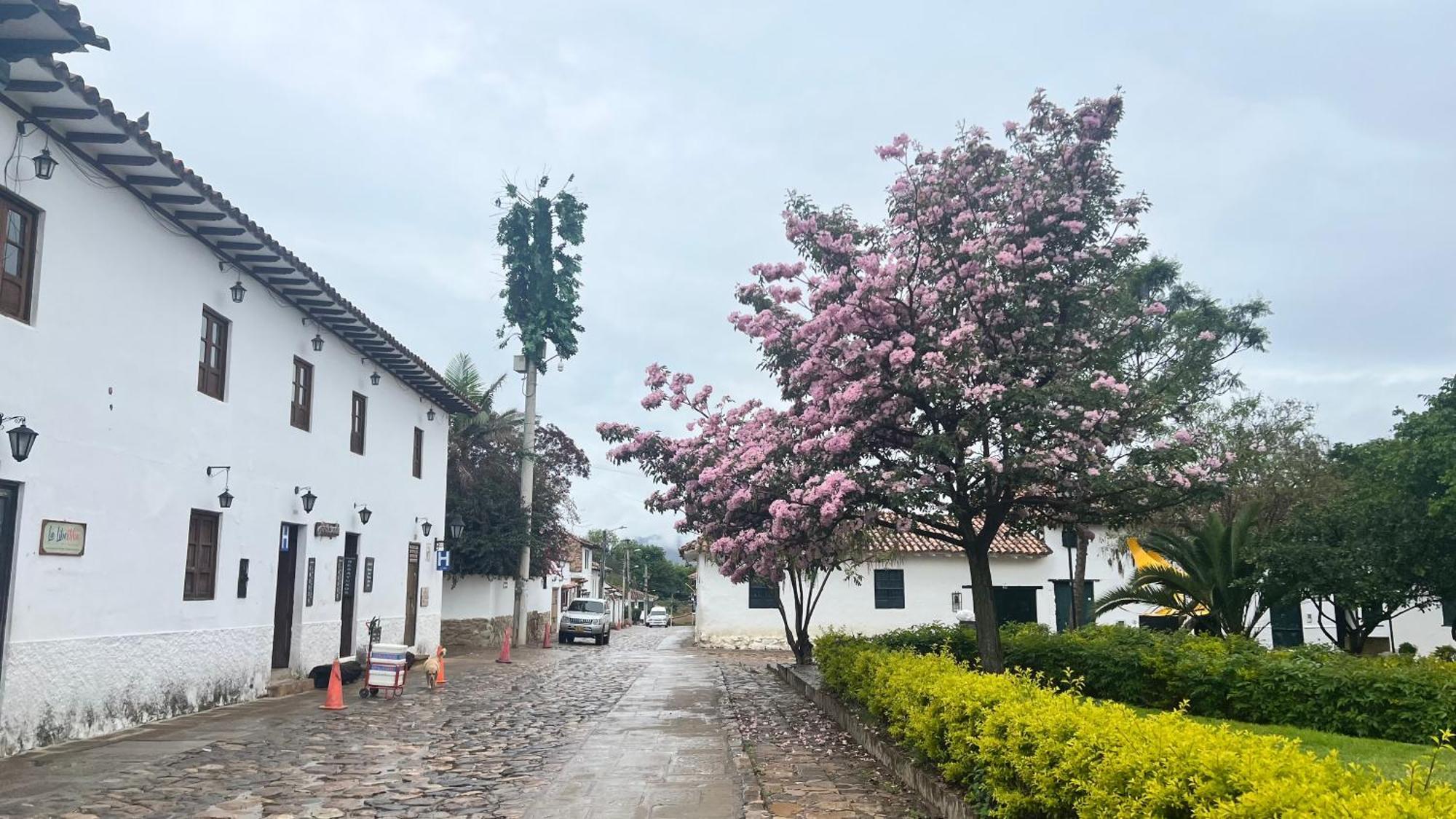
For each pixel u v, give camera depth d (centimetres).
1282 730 987
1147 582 1559
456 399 2316
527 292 3212
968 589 2917
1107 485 1015
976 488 1130
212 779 860
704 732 1182
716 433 1343
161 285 1161
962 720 728
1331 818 355
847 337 1096
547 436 3400
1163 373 1130
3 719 914
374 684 1497
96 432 1042
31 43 775
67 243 995
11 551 925
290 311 1525
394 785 852
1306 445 2159
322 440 1662
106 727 1062
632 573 9338
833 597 2978
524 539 2950
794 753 1027
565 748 1053
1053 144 1144
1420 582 1616
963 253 1069
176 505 1201
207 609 1277
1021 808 596
